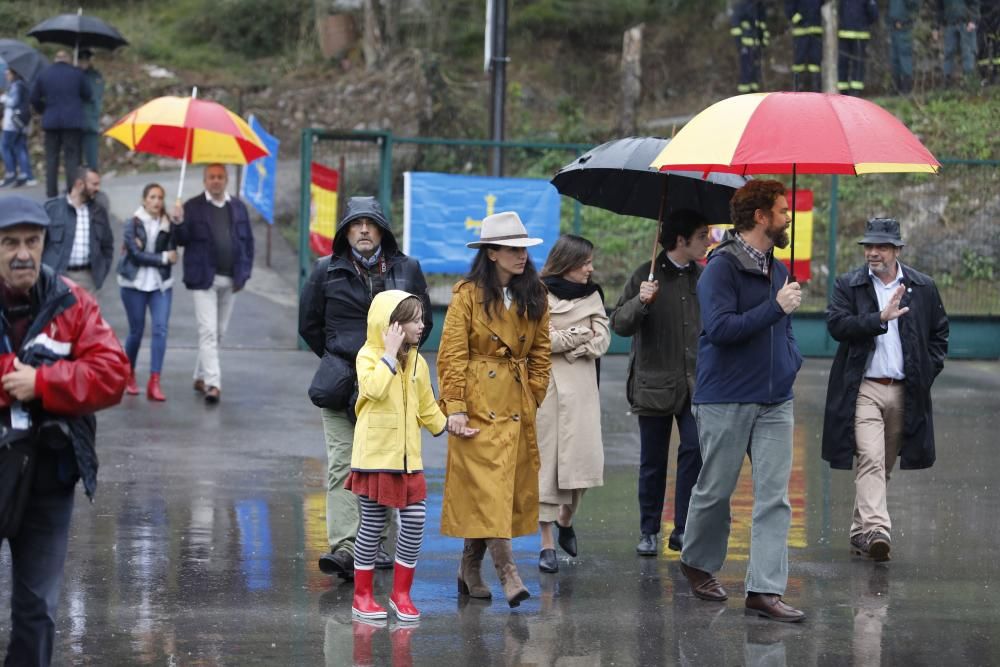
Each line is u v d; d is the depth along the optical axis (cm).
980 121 5650
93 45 5203
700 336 1714
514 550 2047
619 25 7988
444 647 1536
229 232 3231
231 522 2153
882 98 6022
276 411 3158
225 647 1519
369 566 1656
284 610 1678
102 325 1196
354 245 1839
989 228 4456
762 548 1673
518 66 7725
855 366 2030
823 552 2059
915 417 2039
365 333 1834
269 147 4594
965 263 4450
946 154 5462
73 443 1185
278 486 2425
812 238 4431
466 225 4125
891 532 2200
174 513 2202
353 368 1825
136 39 8381
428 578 1859
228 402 3234
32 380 1148
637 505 2380
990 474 2698
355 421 1834
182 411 3105
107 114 7281
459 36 7981
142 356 3772
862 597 1794
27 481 1178
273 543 2028
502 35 4284
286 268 4975
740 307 1664
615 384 3759
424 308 1869
